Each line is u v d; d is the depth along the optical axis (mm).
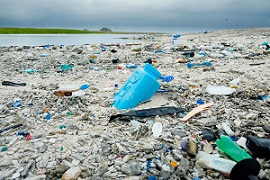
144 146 624
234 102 972
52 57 2449
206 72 1594
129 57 2352
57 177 542
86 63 2086
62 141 681
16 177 525
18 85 1359
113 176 532
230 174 508
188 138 671
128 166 554
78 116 874
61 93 1091
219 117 827
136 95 969
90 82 1417
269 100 962
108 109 938
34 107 951
